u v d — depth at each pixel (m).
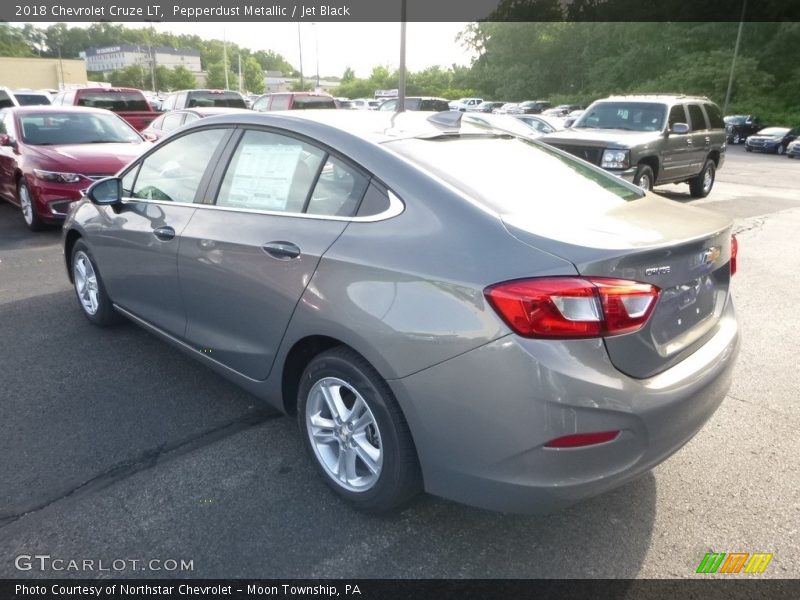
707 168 12.88
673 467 3.17
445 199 2.47
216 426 3.46
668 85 50.84
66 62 66.88
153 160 3.93
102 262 4.30
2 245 7.59
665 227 2.52
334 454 2.85
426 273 2.32
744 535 2.67
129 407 3.64
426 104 23.92
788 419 3.67
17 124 8.80
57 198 7.86
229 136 3.41
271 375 3.04
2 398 3.70
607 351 2.15
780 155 28.44
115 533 2.61
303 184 2.94
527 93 70.06
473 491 2.33
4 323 4.90
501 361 2.14
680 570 2.47
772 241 8.70
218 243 3.17
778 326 5.27
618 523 2.74
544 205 2.58
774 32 48.50
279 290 2.83
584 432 2.12
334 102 18.00
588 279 2.10
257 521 2.70
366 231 2.59
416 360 2.31
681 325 2.49
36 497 2.82
